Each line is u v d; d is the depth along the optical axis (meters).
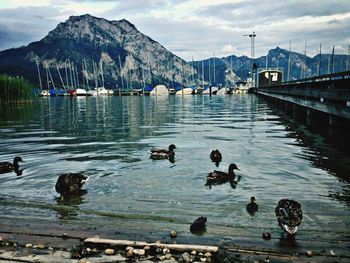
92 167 15.23
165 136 24.75
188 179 13.14
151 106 69.44
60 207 10.25
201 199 10.80
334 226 8.55
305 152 17.91
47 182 13.06
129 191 11.70
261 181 12.75
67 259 6.86
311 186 12.04
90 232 8.30
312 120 30.23
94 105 77.50
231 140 22.31
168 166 15.23
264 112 46.50
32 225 8.81
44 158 17.47
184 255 6.82
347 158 16.31
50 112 53.78
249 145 20.28
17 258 6.94
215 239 7.84
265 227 8.56
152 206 10.20
